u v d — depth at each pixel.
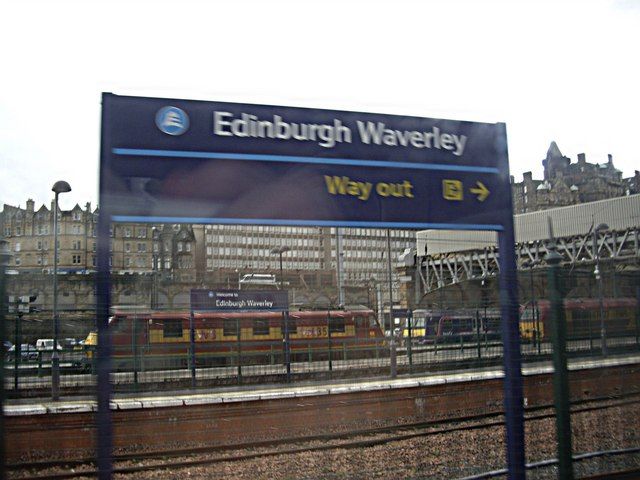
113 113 5.35
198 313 22.14
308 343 21.45
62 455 11.26
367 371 18.75
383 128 6.19
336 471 9.74
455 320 18.52
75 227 30.81
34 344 18.20
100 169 5.27
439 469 9.51
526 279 12.79
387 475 9.31
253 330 23.41
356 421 14.31
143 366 18.61
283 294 21.62
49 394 15.01
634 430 9.45
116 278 20.06
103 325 5.05
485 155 6.57
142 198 5.34
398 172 6.20
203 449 11.53
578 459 8.27
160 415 12.63
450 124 6.45
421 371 18.33
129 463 10.81
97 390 5.03
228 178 5.60
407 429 13.09
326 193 5.93
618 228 26.44
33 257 30.14
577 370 9.85
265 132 5.76
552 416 12.39
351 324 22.84
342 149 6.02
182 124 5.51
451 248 23.67
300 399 14.20
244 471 10.02
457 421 13.77
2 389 5.09
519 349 6.58
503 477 8.05
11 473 10.26
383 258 24.66
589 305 9.96
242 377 18.64
